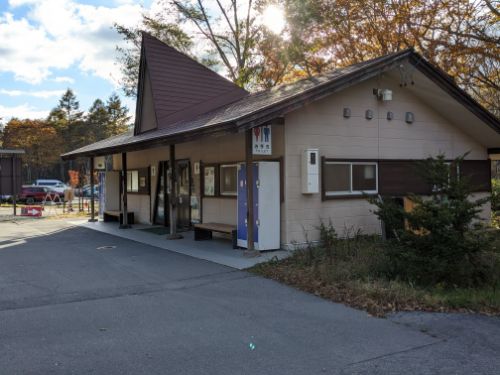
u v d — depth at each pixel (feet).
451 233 22.21
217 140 41.14
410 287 22.20
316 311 20.13
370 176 38.11
